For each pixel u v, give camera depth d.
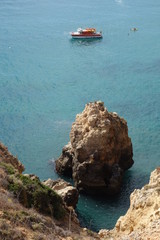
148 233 22.84
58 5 155.38
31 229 20.45
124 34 125.44
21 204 24.45
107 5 156.12
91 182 53.84
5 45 112.88
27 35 122.06
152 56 107.81
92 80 92.44
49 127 71.19
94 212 49.38
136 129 70.56
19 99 81.50
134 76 94.56
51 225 22.69
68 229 25.30
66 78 93.00
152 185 32.03
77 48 114.00
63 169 57.78
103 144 54.62
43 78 92.44
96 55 108.88
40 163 60.62
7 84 88.31
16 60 102.62
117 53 110.44
